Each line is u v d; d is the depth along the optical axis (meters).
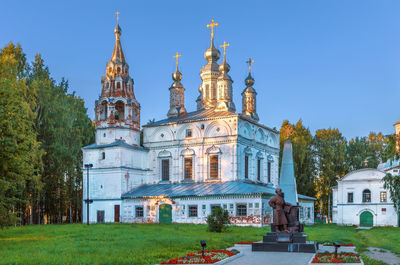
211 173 59.56
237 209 51.62
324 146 83.88
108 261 19.19
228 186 55.47
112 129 61.75
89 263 18.66
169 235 33.84
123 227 44.19
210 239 30.95
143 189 60.84
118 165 59.69
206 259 19.84
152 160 63.88
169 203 55.91
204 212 53.56
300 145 79.31
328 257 21.20
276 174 69.38
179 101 68.62
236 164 57.78
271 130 68.12
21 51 60.38
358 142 92.81
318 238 34.03
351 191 64.81
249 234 37.25
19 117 27.86
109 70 64.06
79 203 71.25
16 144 26.36
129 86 64.00
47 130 59.66
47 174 60.72
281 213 25.83
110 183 59.97
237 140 58.12
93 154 61.78
